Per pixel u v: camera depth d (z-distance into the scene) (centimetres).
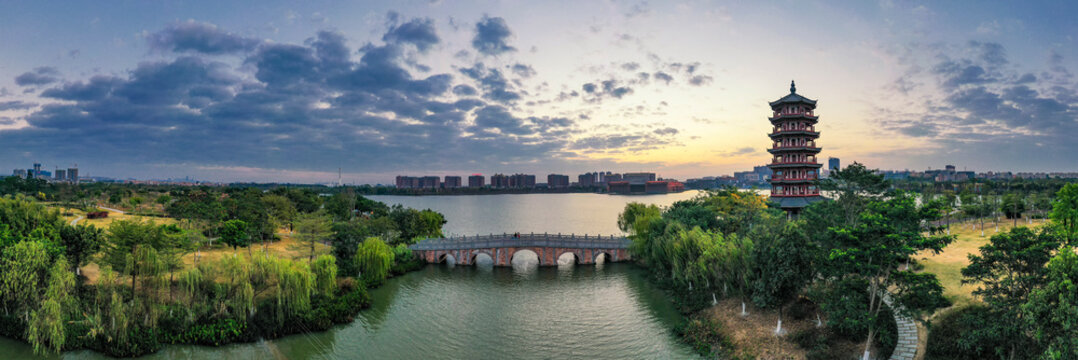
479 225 17900
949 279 4862
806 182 9250
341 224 8444
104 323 4519
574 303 6538
